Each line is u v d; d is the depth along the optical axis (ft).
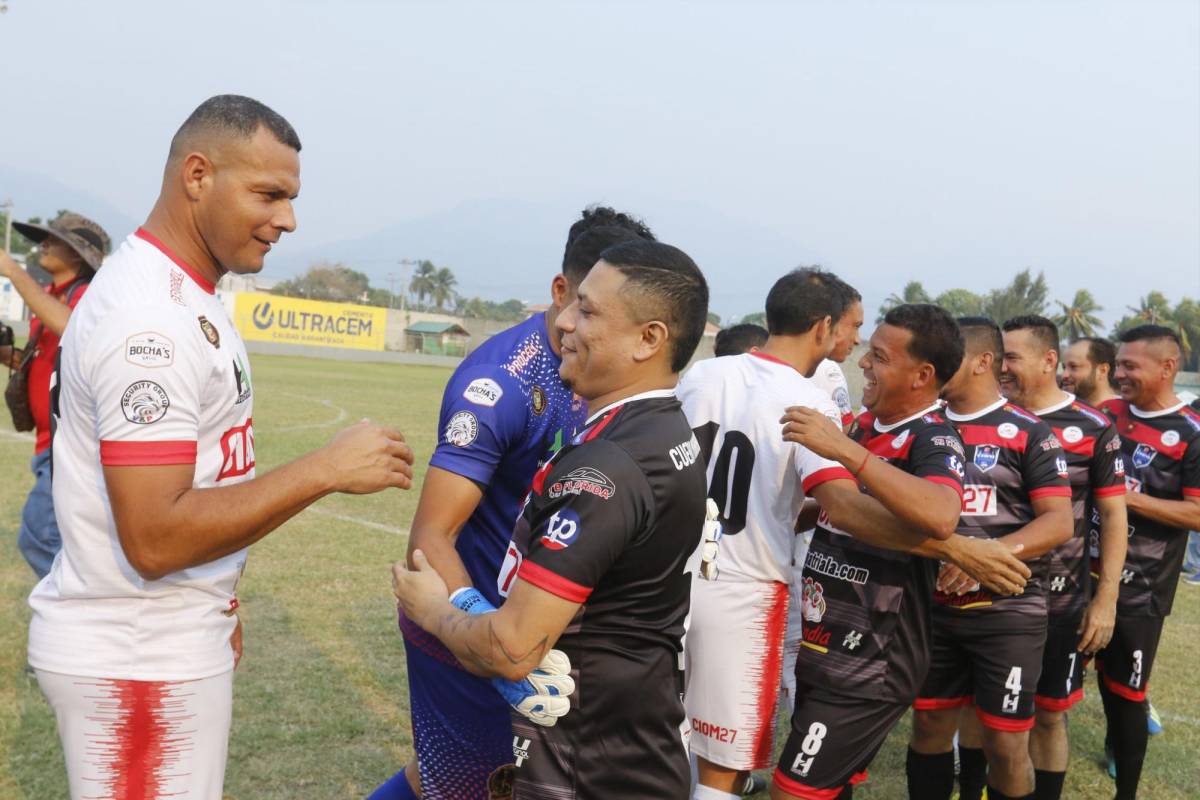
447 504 7.54
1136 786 13.14
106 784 6.82
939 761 11.61
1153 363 14.64
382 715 14.20
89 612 6.75
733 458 9.73
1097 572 14.08
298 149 7.22
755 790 13.43
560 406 8.11
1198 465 13.89
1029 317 13.41
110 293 6.49
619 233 7.88
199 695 7.00
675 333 6.29
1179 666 19.85
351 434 6.98
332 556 23.24
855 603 9.57
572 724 6.14
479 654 5.82
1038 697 12.64
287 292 298.15
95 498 6.60
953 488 8.86
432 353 195.11
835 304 10.09
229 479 7.20
